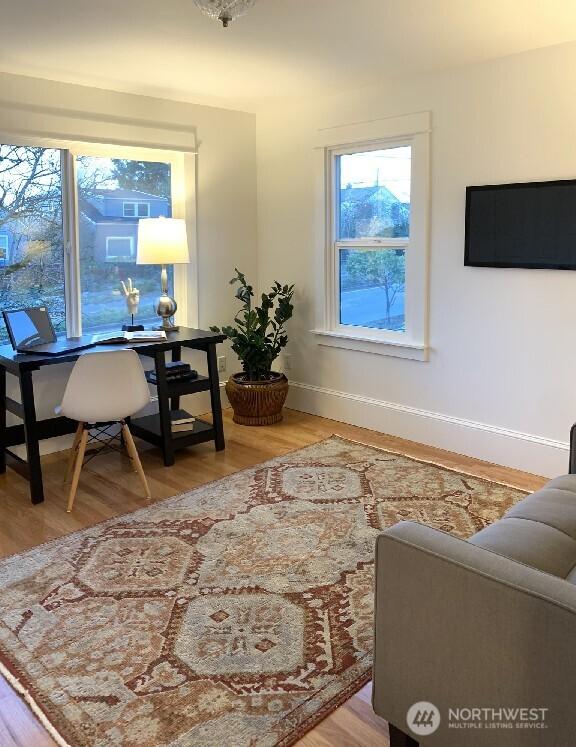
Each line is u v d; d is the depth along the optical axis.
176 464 3.93
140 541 2.95
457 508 3.25
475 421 3.99
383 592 1.65
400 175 4.21
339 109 4.41
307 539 2.95
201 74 3.84
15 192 3.88
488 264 3.75
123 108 4.22
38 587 2.57
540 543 1.95
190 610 2.41
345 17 2.90
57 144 3.95
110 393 3.29
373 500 3.36
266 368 4.76
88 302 4.32
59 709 1.93
